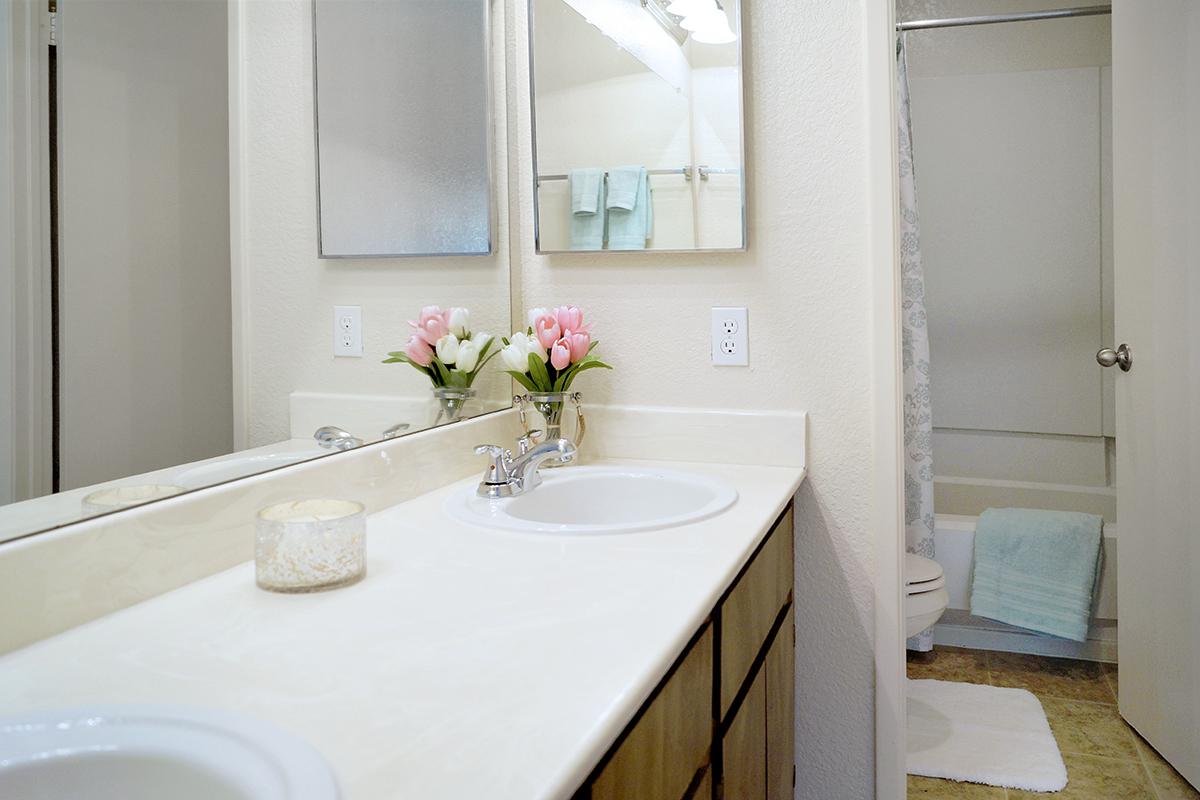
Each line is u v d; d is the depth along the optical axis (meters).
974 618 3.01
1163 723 2.12
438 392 1.55
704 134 1.67
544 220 1.78
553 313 1.68
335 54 1.28
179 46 1.00
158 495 0.96
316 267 1.24
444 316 1.56
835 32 1.61
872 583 1.64
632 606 0.85
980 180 3.53
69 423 0.86
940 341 3.62
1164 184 2.04
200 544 0.97
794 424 1.65
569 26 1.75
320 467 1.19
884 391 1.61
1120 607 2.35
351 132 1.32
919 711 2.47
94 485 0.88
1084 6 3.12
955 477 3.59
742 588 1.16
